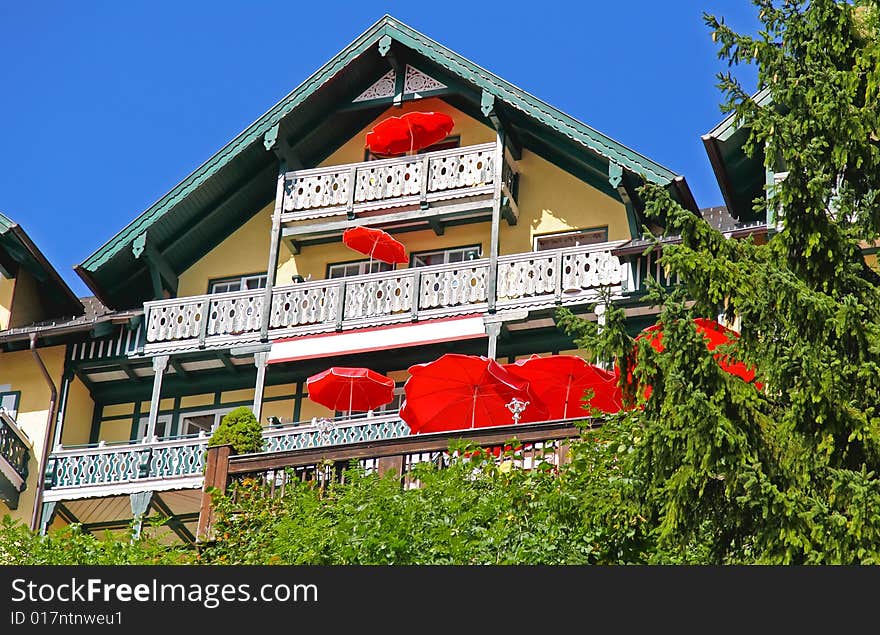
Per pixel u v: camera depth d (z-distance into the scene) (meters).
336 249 29.88
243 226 30.52
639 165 27.20
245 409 24.72
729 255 15.66
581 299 27.00
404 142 28.95
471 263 27.77
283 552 17.94
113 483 27.98
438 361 24.95
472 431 20.88
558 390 25.09
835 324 14.58
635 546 16.55
